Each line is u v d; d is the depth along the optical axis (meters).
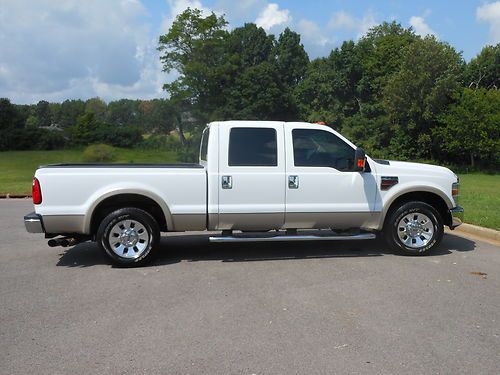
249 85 51.44
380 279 6.07
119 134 66.62
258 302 5.24
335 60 53.88
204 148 7.75
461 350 4.04
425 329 4.48
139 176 6.70
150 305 5.19
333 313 4.89
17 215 12.45
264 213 6.93
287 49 70.56
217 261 7.10
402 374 3.63
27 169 42.34
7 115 66.31
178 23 50.22
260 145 6.93
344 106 53.12
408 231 7.30
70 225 6.62
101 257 7.46
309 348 4.09
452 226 7.47
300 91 55.34
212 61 52.06
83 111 87.00
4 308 5.14
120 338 4.34
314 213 7.05
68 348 4.14
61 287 5.88
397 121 44.72
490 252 7.62
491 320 4.70
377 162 7.48
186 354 4.00
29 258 7.44
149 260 6.82
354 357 3.91
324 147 7.11
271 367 3.76
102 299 5.41
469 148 39.50
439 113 41.59
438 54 40.78
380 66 50.47
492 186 22.61
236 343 4.20
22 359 3.94
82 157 55.78
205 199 6.82
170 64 51.50
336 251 7.68
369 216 7.20
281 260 7.11
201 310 5.02
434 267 6.65
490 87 53.12
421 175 7.32
